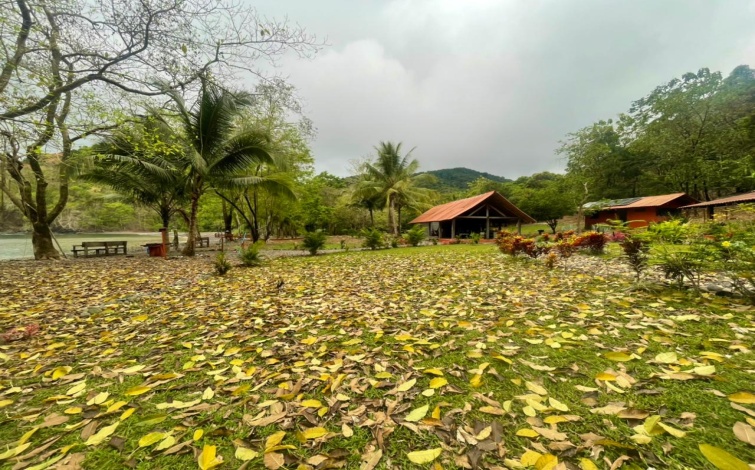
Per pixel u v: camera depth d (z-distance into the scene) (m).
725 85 20.84
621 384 1.74
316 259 10.12
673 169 23.22
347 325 3.07
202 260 10.35
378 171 25.83
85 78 5.39
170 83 6.23
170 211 17.02
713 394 1.62
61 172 9.73
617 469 1.17
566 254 6.19
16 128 4.70
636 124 26.22
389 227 26.45
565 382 1.83
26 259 10.80
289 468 1.26
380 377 1.97
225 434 1.49
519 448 1.32
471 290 4.43
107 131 6.07
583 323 2.82
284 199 16.38
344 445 1.40
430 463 1.27
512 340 2.53
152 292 5.07
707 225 3.89
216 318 3.53
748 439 1.25
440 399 1.72
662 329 2.54
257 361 2.35
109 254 12.41
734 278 3.38
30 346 2.84
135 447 1.44
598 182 27.73
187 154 10.34
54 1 4.83
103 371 2.25
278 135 16.28
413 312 3.46
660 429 1.33
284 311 3.67
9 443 1.50
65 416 1.69
